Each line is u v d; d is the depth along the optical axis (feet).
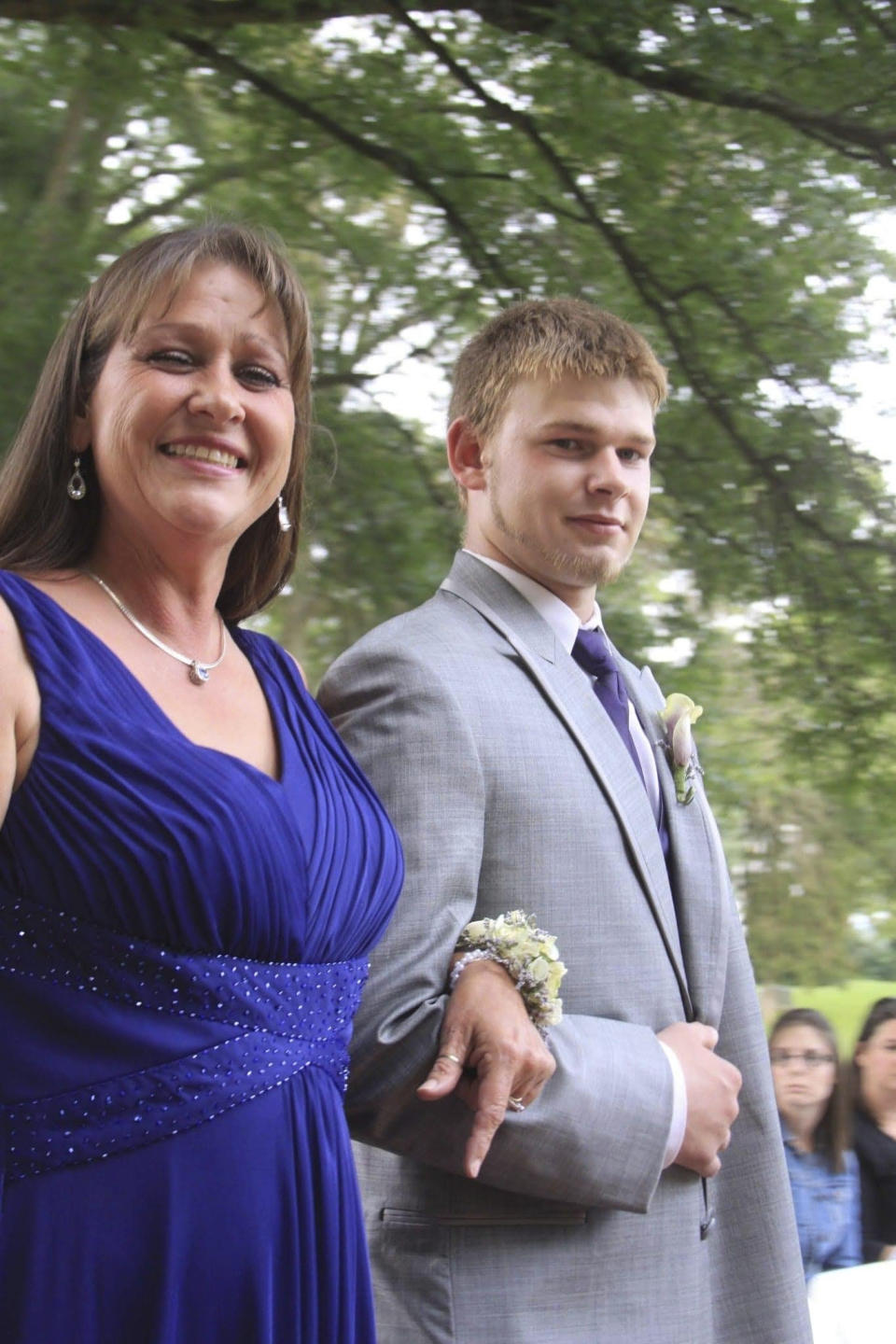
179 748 5.52
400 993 6.56
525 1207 6.88
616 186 22.53
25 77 23.68
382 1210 7.11
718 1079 7.06
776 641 24.56
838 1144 12.50
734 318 23.12
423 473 25.79
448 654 7.32
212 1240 5.29
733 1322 7.61
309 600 26.94
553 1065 6.45
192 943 5.35
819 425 23.90
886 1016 12.59
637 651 24.44
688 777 7.95
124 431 5.97
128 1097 5.23
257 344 6.20
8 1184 5.14
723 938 7.70
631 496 7.77
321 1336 5.62
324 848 5.86
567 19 20.40
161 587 6.14
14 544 6.19
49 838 5.23
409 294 25.22
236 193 24.90
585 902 7.11
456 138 22.99
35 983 5.20
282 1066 5.57
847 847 34.86
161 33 20.79
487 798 7.06
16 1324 5.04
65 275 22.33
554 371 7.64
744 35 20.52
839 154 22.43
